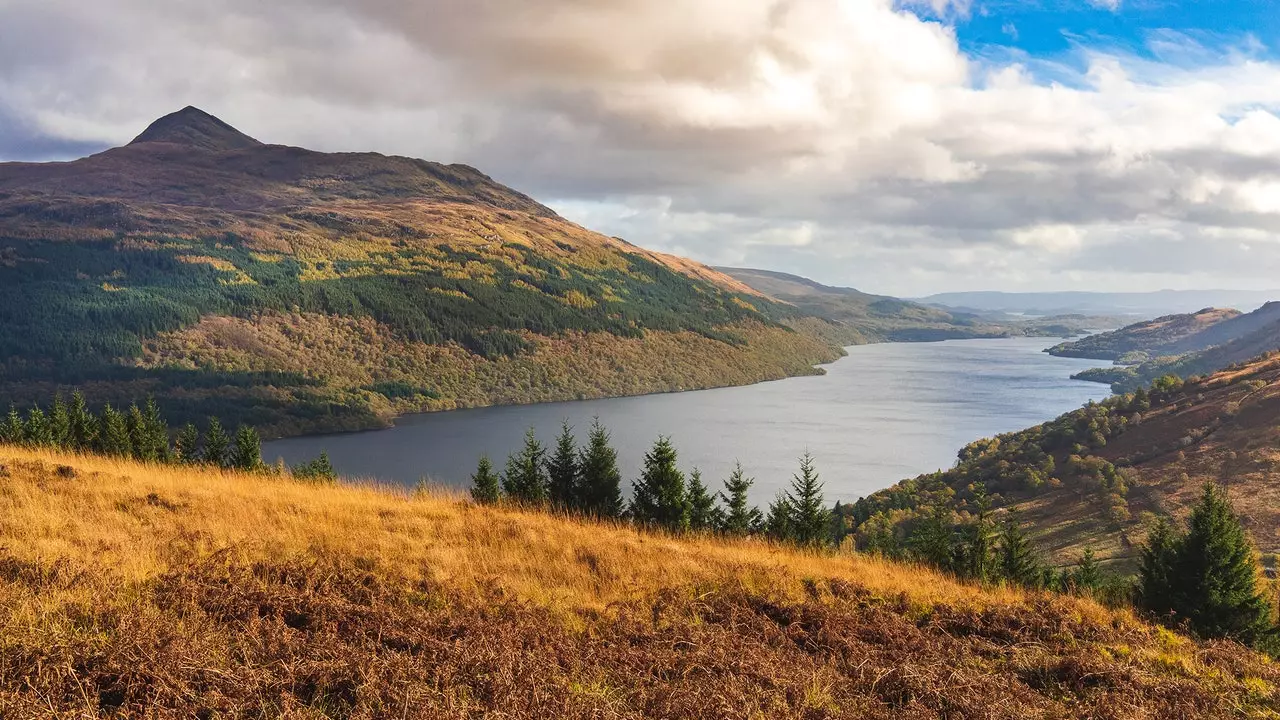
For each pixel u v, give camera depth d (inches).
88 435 1772.9
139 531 427.2
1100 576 1049.5
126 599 310.5
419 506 611.5
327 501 585.6
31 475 547.8
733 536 732.7
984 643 388.2
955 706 299.4
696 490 1212.5
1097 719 302.7
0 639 248.1
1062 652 381.4
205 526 460.1
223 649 269.7
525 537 529.3
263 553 411.5
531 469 1275.8
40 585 314.5
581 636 346.0
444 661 279.9
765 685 298.5
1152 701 322.7
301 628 311.9
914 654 353.7
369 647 286.5
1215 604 660.1
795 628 381.7
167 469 713.6
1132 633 428.8
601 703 263.6
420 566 430.9
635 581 457.4
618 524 703.7
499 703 251.0
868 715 282.7
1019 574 1078.4
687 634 349.7
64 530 410.9
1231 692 348.8
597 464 1217.4
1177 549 717.3
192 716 225.3
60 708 216.7
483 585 408.8
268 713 234.7
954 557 1071.6
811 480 1236.5
